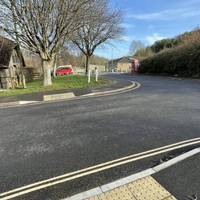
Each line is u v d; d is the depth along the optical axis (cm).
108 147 524
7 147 551
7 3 1500
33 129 681
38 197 354
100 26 2859
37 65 4525
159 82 1805
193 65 2377
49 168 439
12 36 1603
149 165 435
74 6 1562
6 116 870
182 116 747
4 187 384
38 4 1510
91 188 369
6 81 2172
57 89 1499
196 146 514
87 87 1532
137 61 4478
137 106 919
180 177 388
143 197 341
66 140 578
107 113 824
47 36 1648
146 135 590
